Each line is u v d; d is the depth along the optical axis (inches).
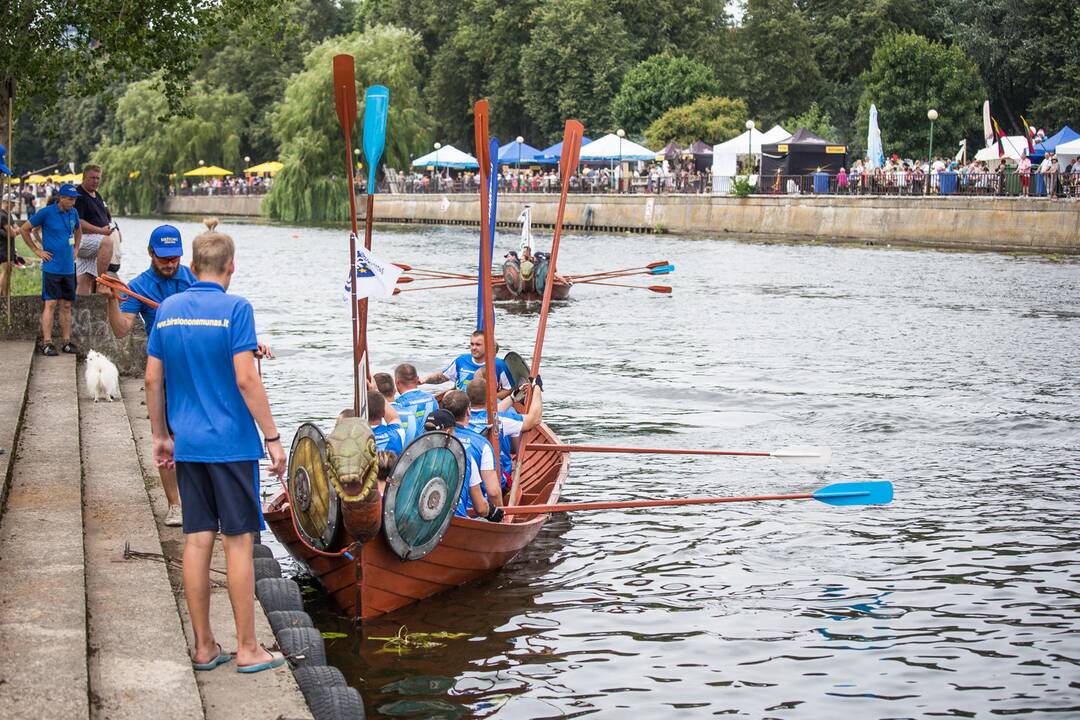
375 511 281.1
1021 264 1371.8
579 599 327.9
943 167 1802.4
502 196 2495.1
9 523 270.1
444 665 281.3
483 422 380.8
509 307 1087.0
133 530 283.7
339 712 212.7
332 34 3973.9
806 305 1044.5
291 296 1189.1
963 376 675.4
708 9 3063.5
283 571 346.0
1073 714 259.0
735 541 379.6
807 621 312.5
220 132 3494.1
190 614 212.1
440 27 3358.8
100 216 551.8
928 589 336.2
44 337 523.5
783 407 592.1
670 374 694.5
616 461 484.4
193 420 204.2
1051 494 431.8
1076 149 1616.6
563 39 2918.3
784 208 1915.6
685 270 1402.6
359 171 2837.1
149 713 184.2
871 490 356.5
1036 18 2573.8
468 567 332.2
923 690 271.0
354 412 323.0
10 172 503.5
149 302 306.0
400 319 993.5
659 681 274.4
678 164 2368.4
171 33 696.4
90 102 4052.7
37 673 186.9
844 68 2960.1
